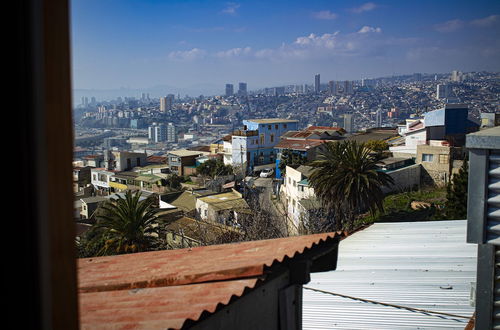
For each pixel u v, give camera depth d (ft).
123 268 13.75
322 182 79.05
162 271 12.39
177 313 9.34
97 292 11.82
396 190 109.09
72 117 3.33
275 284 11.35
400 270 23.17
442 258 24.31
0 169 2.83
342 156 79.00
